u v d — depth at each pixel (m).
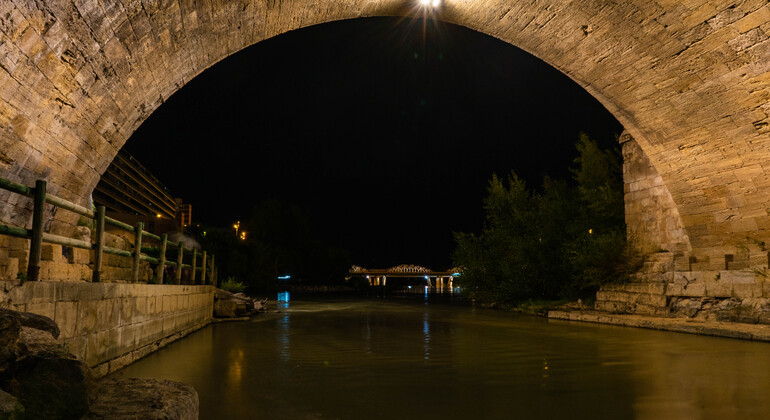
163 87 10.72
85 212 6.93
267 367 7.71
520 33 14.73
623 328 14.31
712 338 11.65
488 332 13.23
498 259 26.58
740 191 14.42
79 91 8.23
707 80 13.12
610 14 12.63
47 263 9.19
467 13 14.37
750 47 11.77
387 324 15.88
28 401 3.04
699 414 5.02
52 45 7.05
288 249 63.78
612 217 21.39
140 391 3.96
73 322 5.84
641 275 17.38
